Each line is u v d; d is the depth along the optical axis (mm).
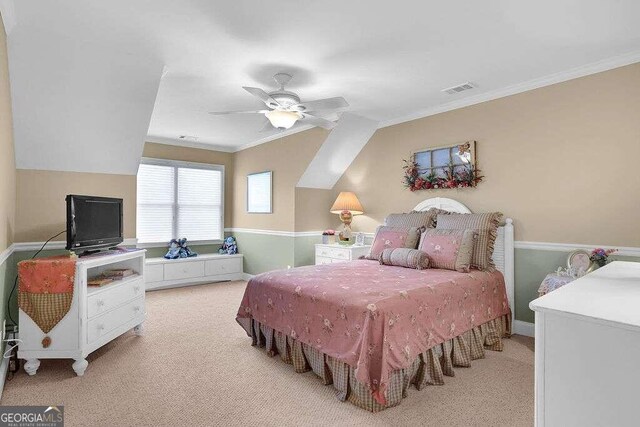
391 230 3822
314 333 2438
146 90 3166
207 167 6277
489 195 3662
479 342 2848
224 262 5988
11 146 2900
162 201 5805
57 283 2527
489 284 3027
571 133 3123
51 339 2518
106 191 3820
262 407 2125
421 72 3133
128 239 3949
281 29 2402
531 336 3320
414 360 2297
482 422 1956
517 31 2449
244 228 6281
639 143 2777
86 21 2305
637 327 868
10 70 2691
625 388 900
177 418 1999
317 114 4328
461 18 2285
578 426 969
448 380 2457
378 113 4367
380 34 2477
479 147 3742
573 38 2557
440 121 4086
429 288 2496
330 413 2062
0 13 2076
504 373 2564
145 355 2904
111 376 2520
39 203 3410
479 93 3686
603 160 2947
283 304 2744
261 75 3156
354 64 2953
